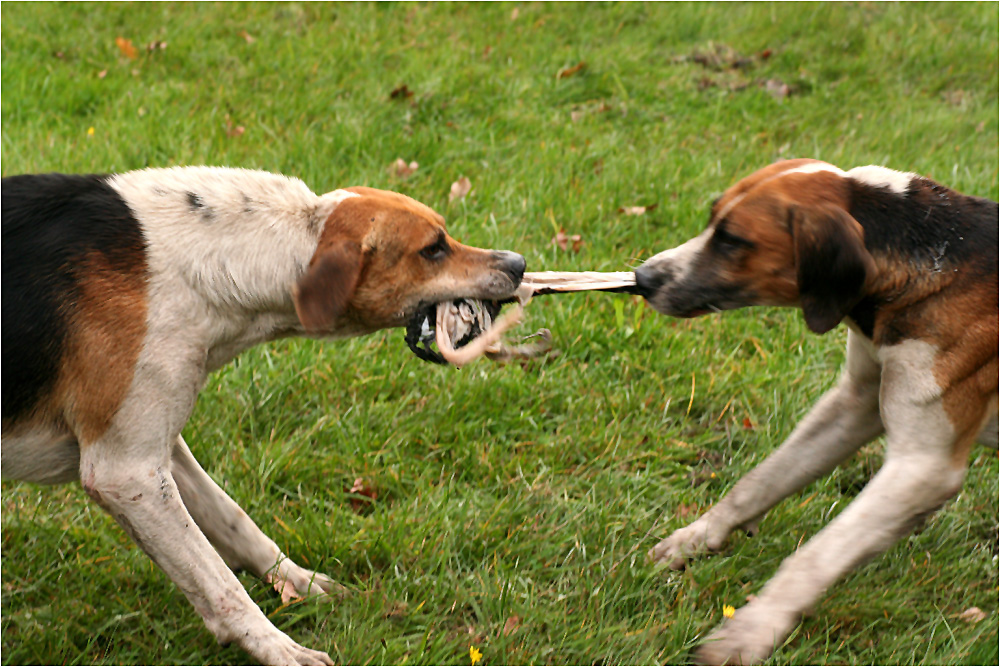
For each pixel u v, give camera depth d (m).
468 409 5.29
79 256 3.42
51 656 3.81
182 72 9.22
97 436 3.46
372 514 4.66
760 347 5.88
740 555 4.45
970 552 4.63
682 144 8.30
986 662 3.93
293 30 10.29
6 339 3.35
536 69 9.60
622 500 4.78
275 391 5.26
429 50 9.91
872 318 3.96
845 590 4.30
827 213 3.80
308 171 7.32
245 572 4.24
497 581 4.20
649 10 11.09
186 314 3.55
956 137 8.66
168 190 3.64
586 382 5.55
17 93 8.24
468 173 7.65
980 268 3.82
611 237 6.81
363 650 3.88
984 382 3.79
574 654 3.96
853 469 5.13
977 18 10.86
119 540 4.40
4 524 4.38
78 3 10.38
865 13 10.99
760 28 10.74
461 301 3.86
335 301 3.59
